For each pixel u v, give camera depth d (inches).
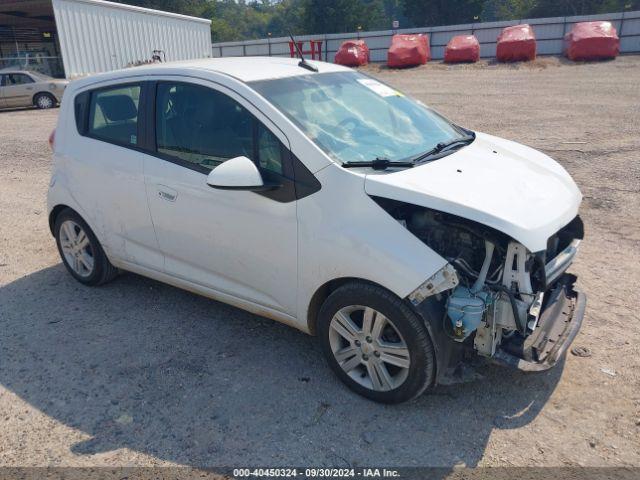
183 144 149.4
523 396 127.8
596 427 117.3
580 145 362.0
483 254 119.9
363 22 2701.8
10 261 220.8
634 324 155.2
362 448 114.0
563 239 142.5
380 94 164.1
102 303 180.5
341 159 127.2
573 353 142.7
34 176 370.6
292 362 144.6
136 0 2226.9
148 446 116.6
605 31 940.0
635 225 228.1
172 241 156.5
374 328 121.6
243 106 137.3
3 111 775.1
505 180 128.5
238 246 140.2
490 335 116.6
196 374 140.5
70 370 144.2
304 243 126.3
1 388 137.7
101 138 170.4
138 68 167.2
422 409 124.9
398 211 120.9
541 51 1146.0
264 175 131.0
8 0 896.9
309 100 143.1
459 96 627.5
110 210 169.8
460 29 1214.3
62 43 818.8
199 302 179.5
